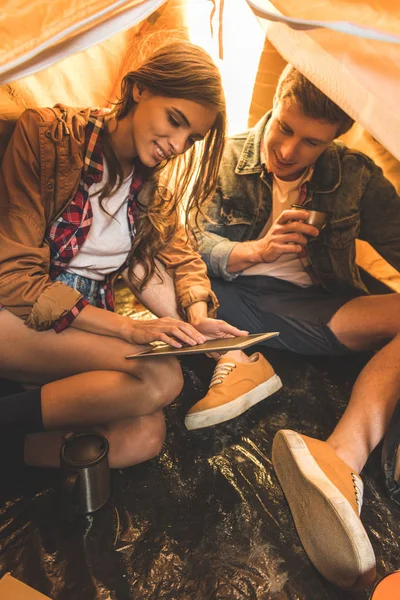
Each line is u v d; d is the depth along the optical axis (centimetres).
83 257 142
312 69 117
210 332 153
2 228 127
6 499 135
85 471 126
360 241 226
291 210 167
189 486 142
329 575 118
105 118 134
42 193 128
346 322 179
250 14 178
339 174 179
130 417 139
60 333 132
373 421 141
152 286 163
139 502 137
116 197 140
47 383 143
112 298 155
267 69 188
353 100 113
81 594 117
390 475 140
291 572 124
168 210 154
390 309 176
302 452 128
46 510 133
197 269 164
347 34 95
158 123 125
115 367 134
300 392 177
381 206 184
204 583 120
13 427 133
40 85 160
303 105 154
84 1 89
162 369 135
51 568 121
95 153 132
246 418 165
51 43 90
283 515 137
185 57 121
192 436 157
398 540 134
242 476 146
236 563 125
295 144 163
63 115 130
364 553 112
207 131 132
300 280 191
